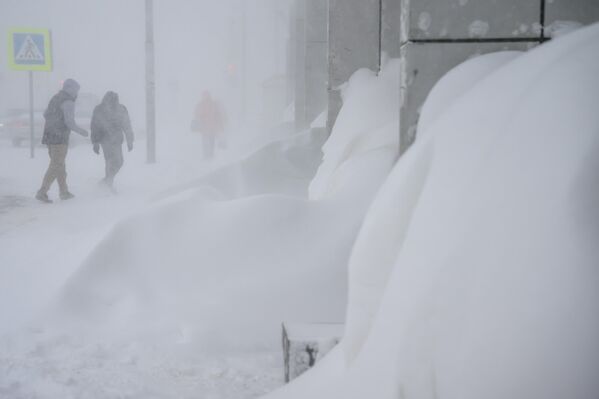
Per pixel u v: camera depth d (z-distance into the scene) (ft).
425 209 9.18
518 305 7.29
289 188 35.37
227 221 21.62
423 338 8.02
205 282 20.58
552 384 6.84
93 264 21.54
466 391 7.40
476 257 7.91
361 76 33.01
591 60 8.68
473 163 8.84
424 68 16.40
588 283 7.04
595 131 7.77
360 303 10.71
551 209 7.56
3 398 15.71
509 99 9.20
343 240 20.95
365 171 23.41
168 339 19.22
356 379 9.49
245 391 16.33
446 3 16.26
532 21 15.99
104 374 17.26
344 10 33.76
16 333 19.66
